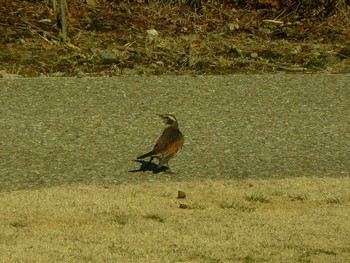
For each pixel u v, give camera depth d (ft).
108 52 79.61
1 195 42.37
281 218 38.63
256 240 35.27
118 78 71.97
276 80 72.95
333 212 39.78
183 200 41.52
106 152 52.75
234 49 83.61
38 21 85.25
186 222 37.68
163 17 91.15
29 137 55.67
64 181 46.24
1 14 85.87
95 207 39.78
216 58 81.00
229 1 96.27
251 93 68.69
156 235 35.70
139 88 69.00
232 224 37.50
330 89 70.64
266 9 96.37
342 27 92.89
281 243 34.96
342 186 44.68
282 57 82.48
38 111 61.98
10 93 66.18
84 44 81.46
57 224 37.17
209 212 39.42
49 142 54.70
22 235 35.45
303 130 59.00
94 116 61.11
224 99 66.69
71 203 40.45
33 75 73.05
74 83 69.72
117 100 65.51
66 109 62.69
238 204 40.88
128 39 84.12
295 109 64.59
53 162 50.31
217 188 43.96
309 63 80.02
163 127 59.06
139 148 53.88
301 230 36.83
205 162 50.67
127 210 39.42
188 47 83.20
